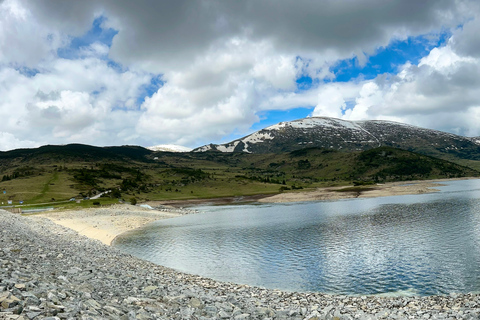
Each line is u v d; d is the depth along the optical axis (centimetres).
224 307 2117
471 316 2111
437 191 18138
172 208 16262
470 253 4528
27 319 1086
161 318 1602
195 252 5516
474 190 17188
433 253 4644
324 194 19962
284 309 2370
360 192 19788
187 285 3028
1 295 1225
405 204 12212
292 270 4206
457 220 7469
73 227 8488
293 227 8050
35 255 2633
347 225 7812
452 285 3341
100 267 2934
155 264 4469
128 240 7006
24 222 6750
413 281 3534
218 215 12656
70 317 1206
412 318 2166
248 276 3988
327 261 4572
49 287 1574
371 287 3422
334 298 2975
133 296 1980
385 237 6009
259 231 7719
